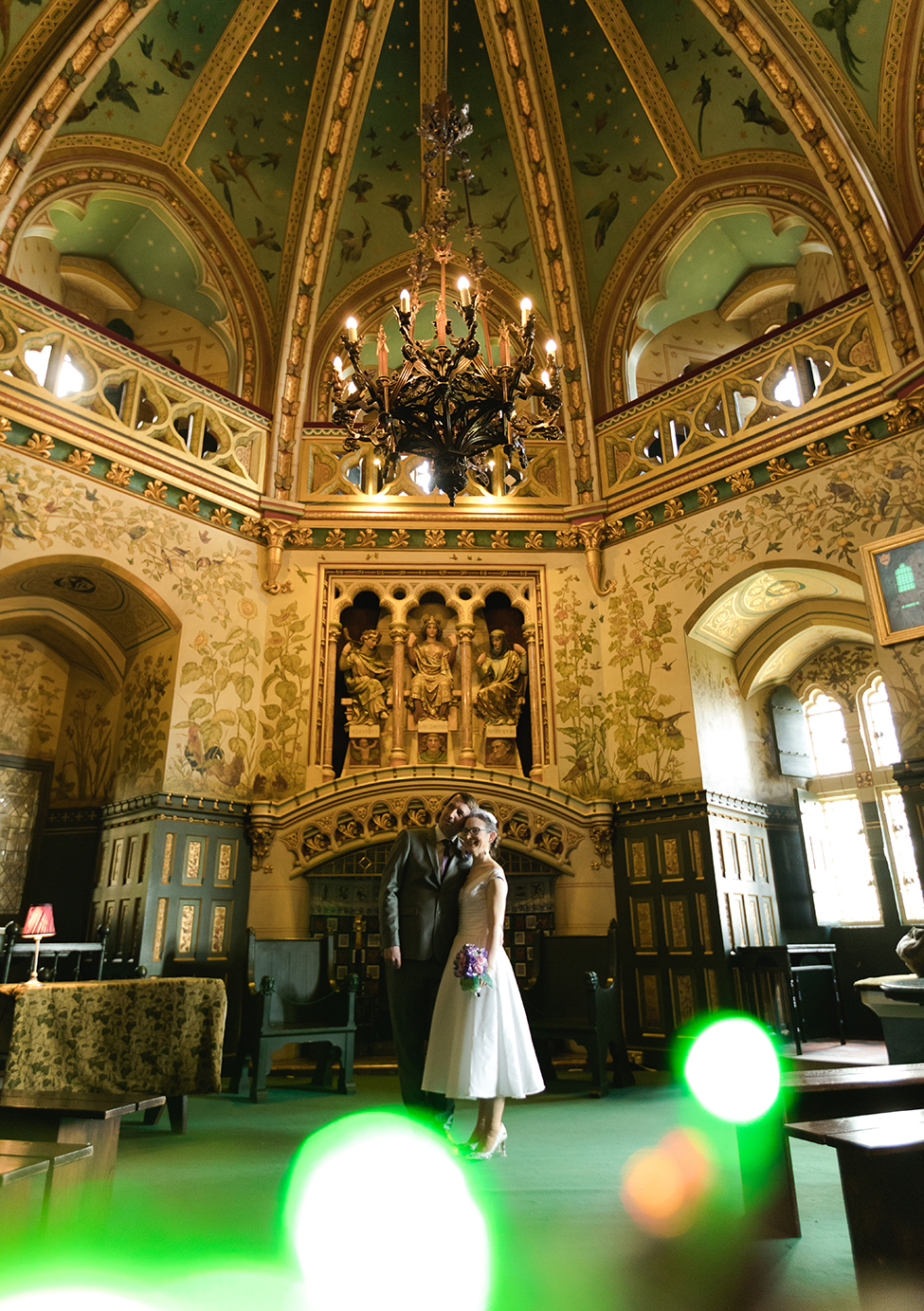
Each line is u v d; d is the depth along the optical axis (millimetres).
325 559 10828
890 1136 2865
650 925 9367
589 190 11586
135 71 10203
